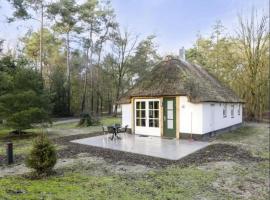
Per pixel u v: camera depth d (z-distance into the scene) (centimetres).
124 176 778
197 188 701
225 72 3488
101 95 4641
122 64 4069
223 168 911
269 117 3378
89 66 4047
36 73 1744
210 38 4181
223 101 1791
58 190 625
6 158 1017
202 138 1512
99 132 1859
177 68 1709
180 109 1563
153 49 4347
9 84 1595
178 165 932
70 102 4022
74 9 3192
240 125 2450
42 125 1711
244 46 3061
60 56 4262
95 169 850
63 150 1165
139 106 1717
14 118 1533
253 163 1001
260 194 688
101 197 595
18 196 568
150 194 634
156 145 1309
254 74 3020
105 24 3822
